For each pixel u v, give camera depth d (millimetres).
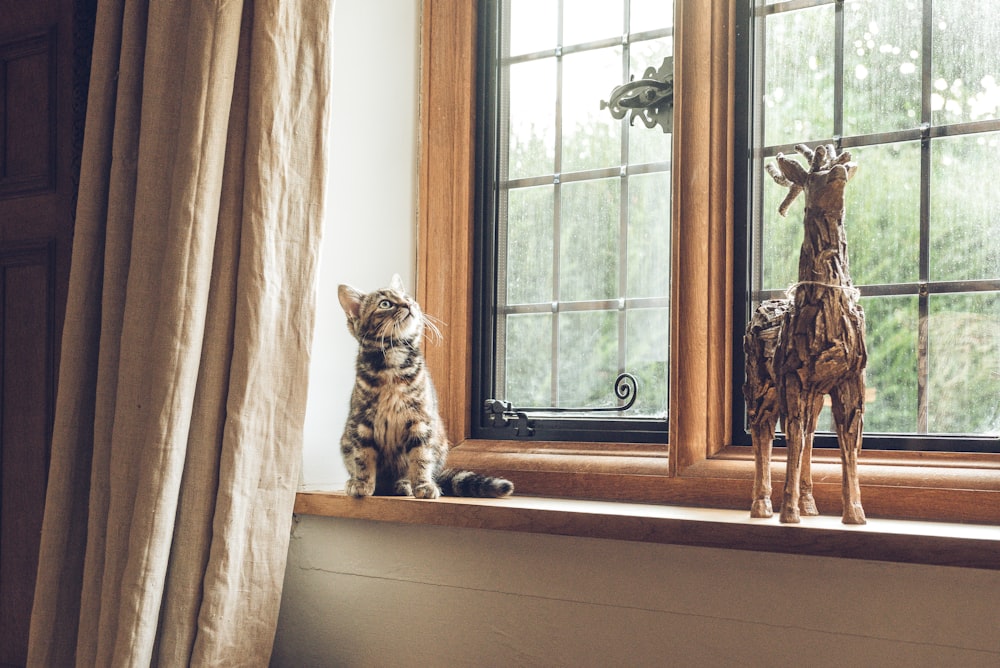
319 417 1694
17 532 1858
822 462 1407
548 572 1386
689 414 1503
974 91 1405
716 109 1544
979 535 1048
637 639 1307
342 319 1741
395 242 1836
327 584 1610
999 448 1330
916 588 1122
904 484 1322
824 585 1177
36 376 1853
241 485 1428
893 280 1452
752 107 1569
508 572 1422
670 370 1510
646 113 1709
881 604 1142
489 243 1864
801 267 1154
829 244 1139
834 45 1519
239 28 1467
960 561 1015
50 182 1843
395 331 1529
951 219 1412
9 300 1901
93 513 1456
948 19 1430
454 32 1866
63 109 1839
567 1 1811
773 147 1560
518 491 1669
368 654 1555
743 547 1145
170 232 1406
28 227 1879
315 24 1531
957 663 1096
